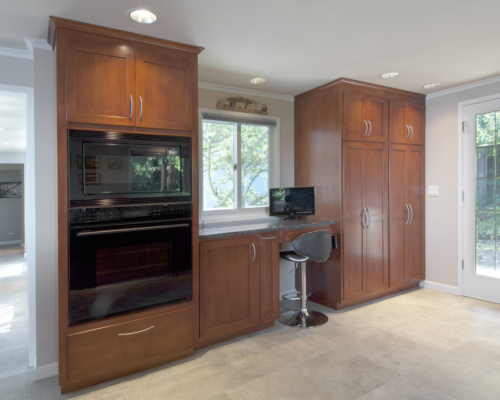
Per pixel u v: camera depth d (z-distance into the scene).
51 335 2.21
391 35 2.23
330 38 2.26
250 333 2.74
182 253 2.30
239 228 2.76
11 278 4.66
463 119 3.52
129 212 2.10
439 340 2.56
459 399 1.84
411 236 3.75
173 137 2.26
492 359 2.27
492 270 3.36
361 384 1.99
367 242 3.35
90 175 1.97
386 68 2.87
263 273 2.74
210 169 3.28
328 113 3.25
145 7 1.81
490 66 2.86
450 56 2.62
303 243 2.74
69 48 1.92
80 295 1.95
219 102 3.24
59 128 1.89
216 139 3.31
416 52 2.53
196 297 2.37
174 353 2.31
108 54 2.03
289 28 2.10
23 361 2.38
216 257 2.48
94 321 2.00
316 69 2.86
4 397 1.94
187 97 2.32
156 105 2.19
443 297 3.55
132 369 2.16
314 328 2.82
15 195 8.62
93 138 1.98
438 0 1.79
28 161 2.26
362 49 2.45
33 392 1.99
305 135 3.56
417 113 3.76
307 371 2.15
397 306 3.30
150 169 2.17
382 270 3.48
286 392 1.93
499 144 3.25
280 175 3.65
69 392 1.98
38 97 2.18
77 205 1.93
